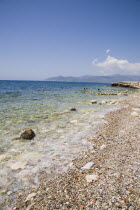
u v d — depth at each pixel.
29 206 3.83
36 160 6.46
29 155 6.91
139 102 24.22
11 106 19.45
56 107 19.31
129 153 6.46
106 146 7.60
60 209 3.51
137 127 10.38
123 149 7.02
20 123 12.04
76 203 3.65
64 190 4.31
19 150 7.43
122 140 8.25
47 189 4.54
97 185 4.31
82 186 4.38
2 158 6.53
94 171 5.21
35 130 10.44
